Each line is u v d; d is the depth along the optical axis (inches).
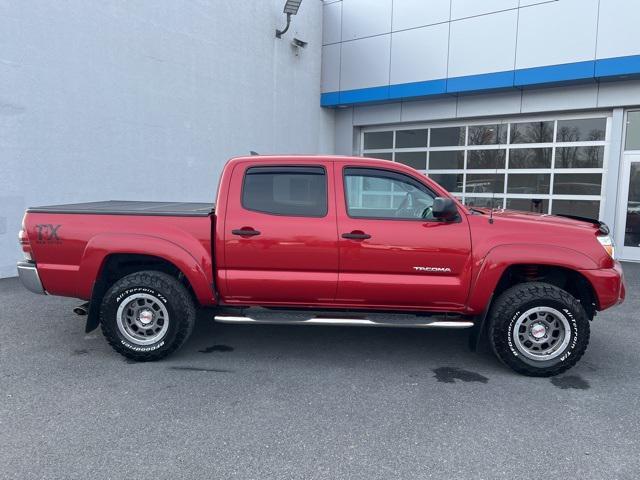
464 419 142.8
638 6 382.6
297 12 513.0
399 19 505.4
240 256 179.5
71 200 339.9
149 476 113.5
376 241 175.6
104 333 181.0
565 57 416.5
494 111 473.4
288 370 178.9
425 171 532.4
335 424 139.0
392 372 178.4
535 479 113.9
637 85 402.0
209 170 441.1
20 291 287.3
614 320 244.5
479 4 456.4
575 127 441.7
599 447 127.9
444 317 184.2
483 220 177.8
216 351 197.9
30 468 115.8
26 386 161.6
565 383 169.5
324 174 182.2
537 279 188.7
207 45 429.4
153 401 151.9
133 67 371.9
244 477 113.7
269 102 499.5
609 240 177.2
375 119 553.3
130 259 187.2
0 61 296.4
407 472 116.3
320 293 180.2
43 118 320.5
